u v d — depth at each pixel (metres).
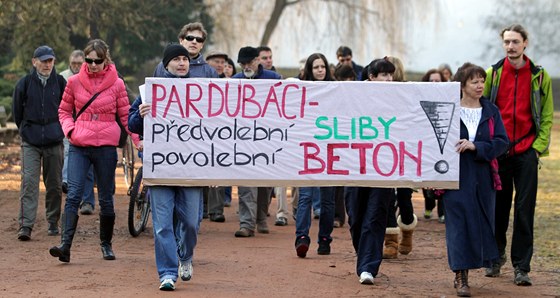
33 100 12.64
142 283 9.73
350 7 56.25
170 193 9.56
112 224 11.20
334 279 10.24
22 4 27.25
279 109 9.66
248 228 13.38
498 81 10.23
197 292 9.34
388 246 11.66
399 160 9.66
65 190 16.16
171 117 9.57
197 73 11.49
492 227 9.52
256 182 9.66
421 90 9.62
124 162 15.16
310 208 11.66
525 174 10.09
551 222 16.19
